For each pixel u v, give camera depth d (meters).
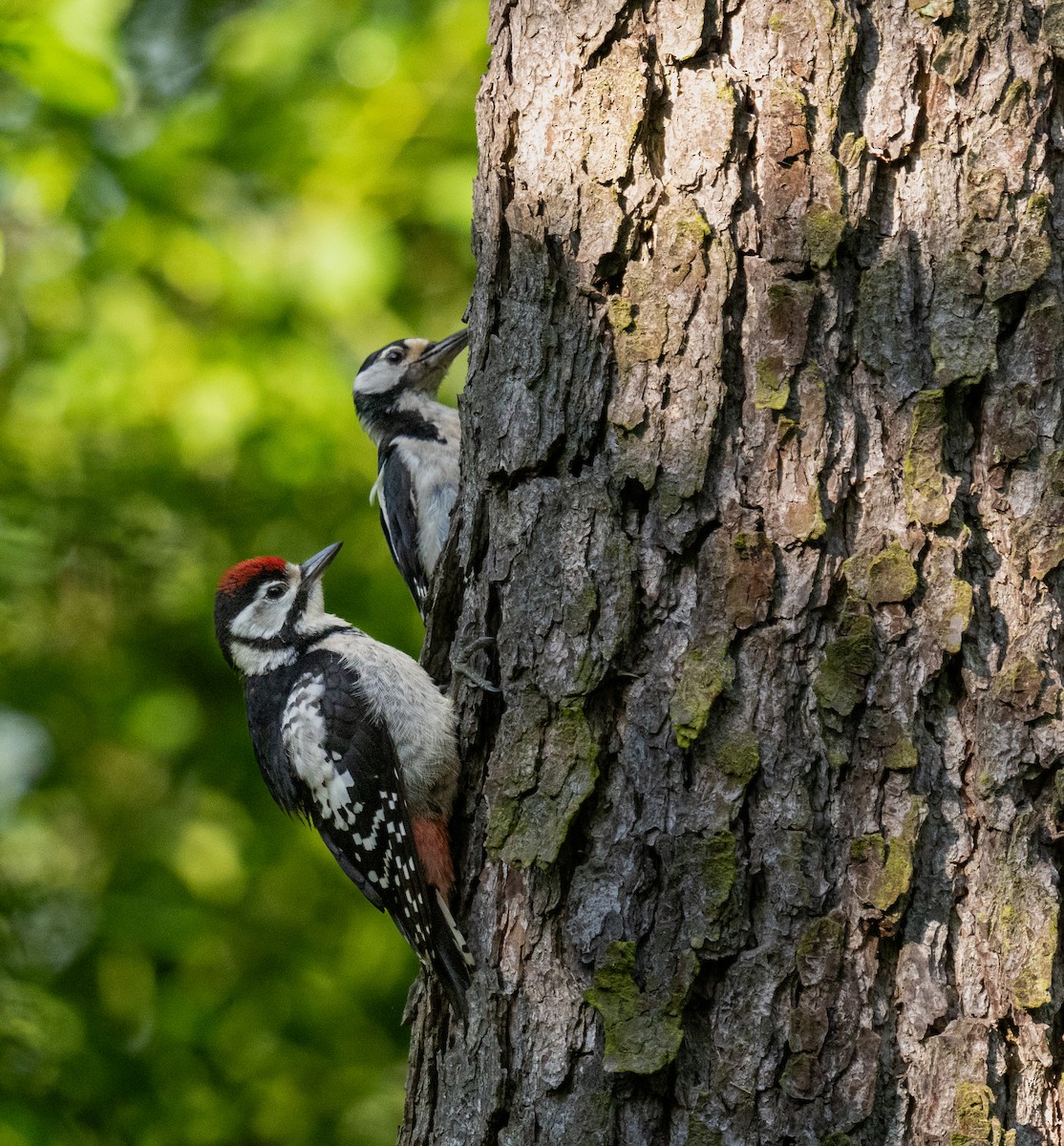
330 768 8.98
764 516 6.59
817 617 6.48
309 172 13.98
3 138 13.88
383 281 13.66
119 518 14.05
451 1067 7.22
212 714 15.27
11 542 13.64
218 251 13.65
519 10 7.38
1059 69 6.66
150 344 13.66
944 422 6.46
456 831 7.86
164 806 15.61
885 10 6.73
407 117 13.98
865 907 6.21
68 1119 13.02
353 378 14.12
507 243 7.29
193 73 16.31
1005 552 6.41
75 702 14.84
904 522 6.43
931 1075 6.09
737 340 6.74
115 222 13.96
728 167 6.79
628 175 6.95
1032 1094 6.09
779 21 6.79
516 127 7.31
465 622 7.63
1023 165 6.57
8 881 14.52
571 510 6.93
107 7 13.17
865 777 6.34
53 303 14.56
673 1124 6.35
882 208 6.68
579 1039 6.64
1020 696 6.24
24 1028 13.17
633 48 6.98
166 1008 14.17
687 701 6.55
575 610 6.85
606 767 6.75
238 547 14.77
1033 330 6.46
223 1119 13.87
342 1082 14.38
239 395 13.47
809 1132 6.12
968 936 6.20
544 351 7.08
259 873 14.84
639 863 6.57
